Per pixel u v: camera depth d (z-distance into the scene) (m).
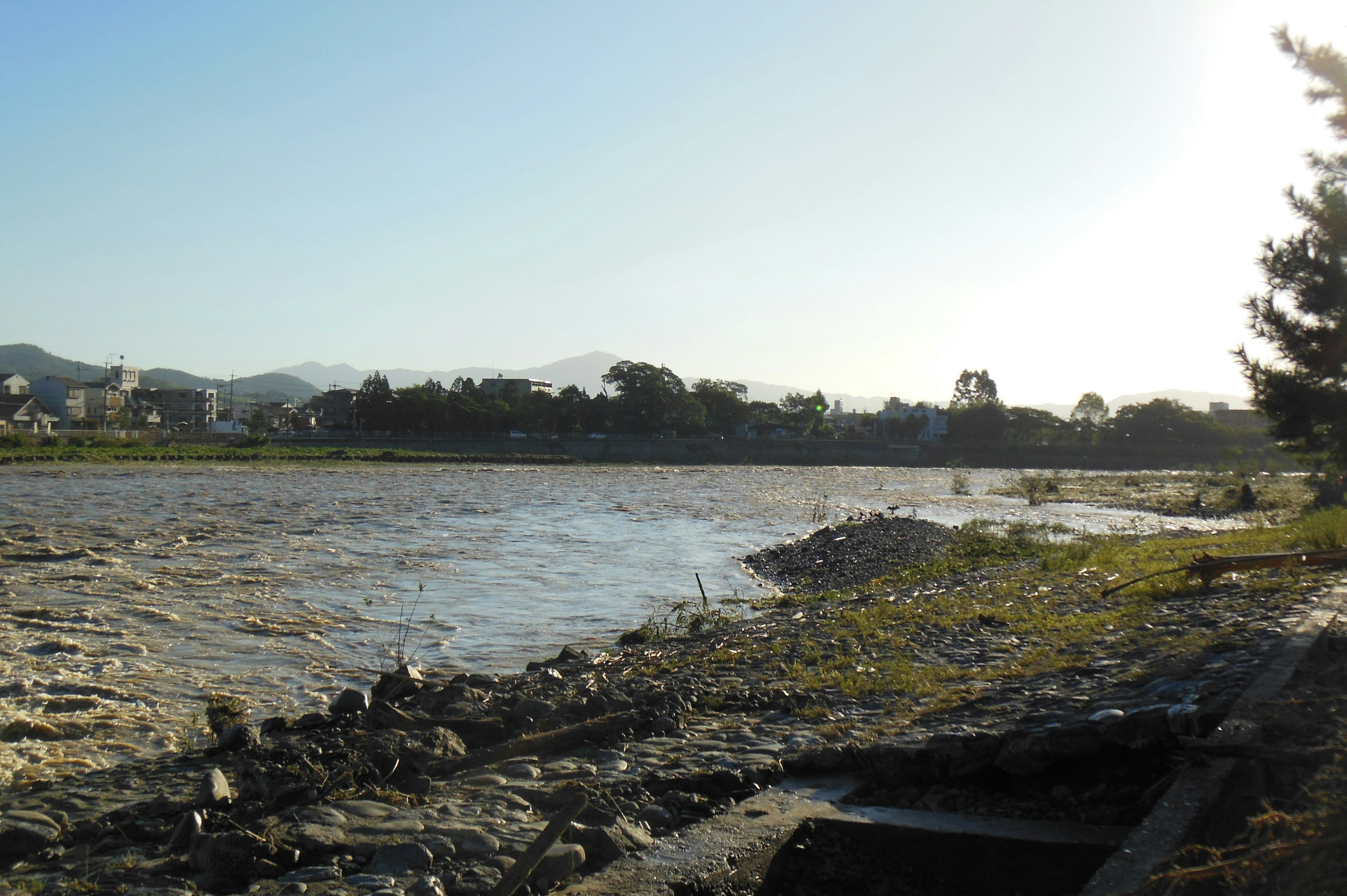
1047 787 6.19
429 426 141.12
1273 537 21.92
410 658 16.45
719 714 9.60
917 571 26.47
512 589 24.94
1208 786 5.01
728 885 5.06
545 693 10.84
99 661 15.45
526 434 142.75
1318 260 13.45
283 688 14.12
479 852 5.54
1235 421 171.12
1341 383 14.35
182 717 12.34
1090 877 5.20
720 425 180.25
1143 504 65.12
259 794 6.77
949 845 5.53
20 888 5.49
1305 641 8.44
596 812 6.21
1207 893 4.07
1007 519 52.88
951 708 8.44
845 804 6.17
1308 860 3.68
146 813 6.79
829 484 90.94
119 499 50.97
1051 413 176.12
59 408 147.25
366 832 5.91
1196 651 9.15
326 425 169.25
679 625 19.22
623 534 40.47
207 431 169.00
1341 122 10.57
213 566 27.22
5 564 26.28
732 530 43.62
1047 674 9.48
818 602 22.44
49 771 9.72
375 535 37.12
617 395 156.62
